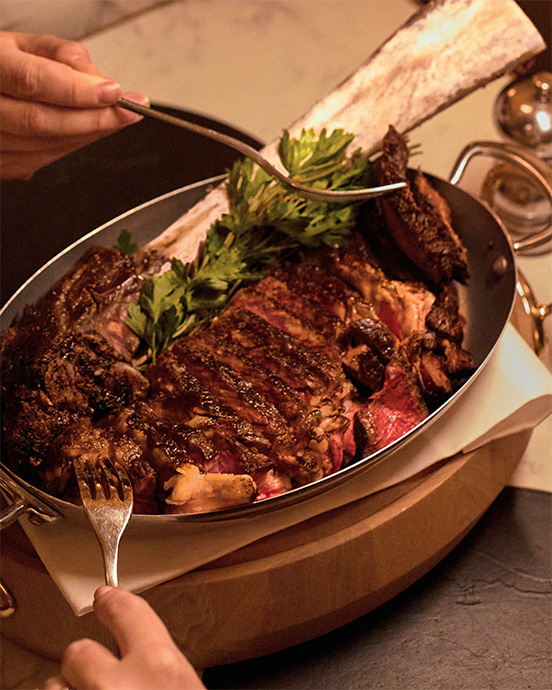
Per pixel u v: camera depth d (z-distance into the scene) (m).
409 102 1.00
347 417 0.89
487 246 0.97
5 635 0.91
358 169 0.98
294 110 1.21
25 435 0.86
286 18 1.32
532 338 0.98
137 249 0.97
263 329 0.90
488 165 1.12
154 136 1.11
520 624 0.89
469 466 0.90
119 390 0.88
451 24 1.00
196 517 0.82
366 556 0.87
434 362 0.92
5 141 0.98
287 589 0.86
